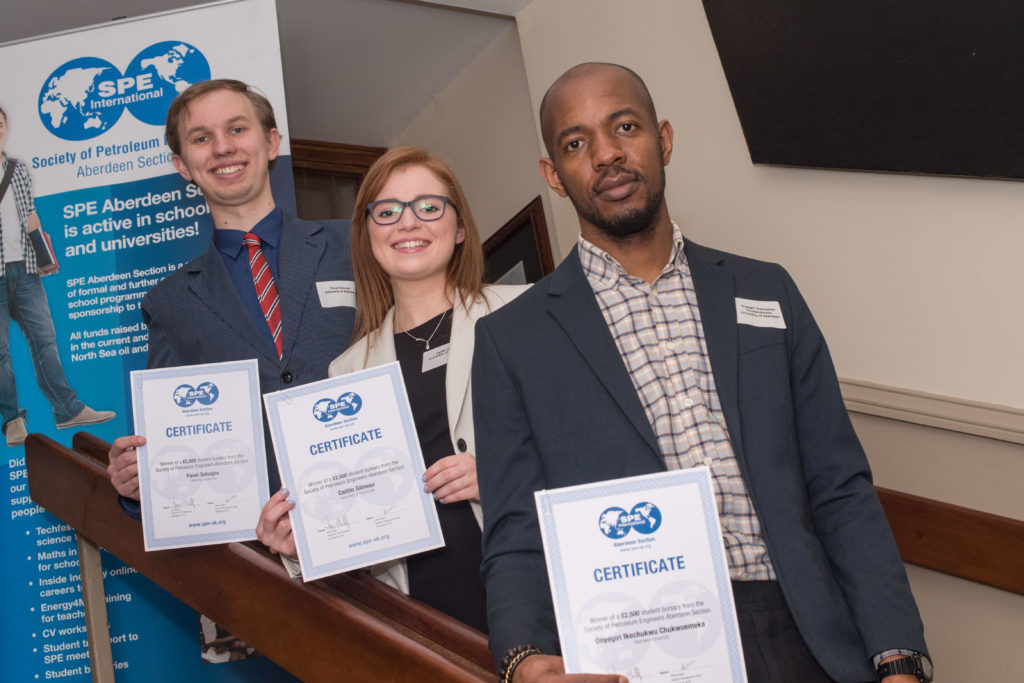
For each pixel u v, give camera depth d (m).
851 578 1.36
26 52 3.07
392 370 1.77
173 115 2.61
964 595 2.36
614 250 1.56
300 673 1.75
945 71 2.38
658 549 1.26
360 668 1.63
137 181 2.95
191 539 1.94
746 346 1.47
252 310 2.39
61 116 3.02
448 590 1.80
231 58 2.98
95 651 2.31
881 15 2.51
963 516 2.29
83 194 2.96
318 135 5.45
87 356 2.86
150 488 1.96
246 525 1.95
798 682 1.29
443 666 1.50
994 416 2.37
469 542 1.81
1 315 2.92
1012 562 2.20
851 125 2.64
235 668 2.60
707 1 3.04
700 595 1.24
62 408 2.84
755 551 1.36
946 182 2.50
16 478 2.83
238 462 1.97
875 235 2.69
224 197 2.53
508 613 1.35
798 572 1.32
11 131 3.03
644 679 1.22
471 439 1.82
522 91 4.46
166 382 1.99
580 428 1.43
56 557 2.77
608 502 1.27
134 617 2.67
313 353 2.29
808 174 2.87
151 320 2.45
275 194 2.85
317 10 4.30
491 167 4.73
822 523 1.44
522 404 1.51
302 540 1.72
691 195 3.30
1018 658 2.24
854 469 1.44
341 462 1.75
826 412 1.48
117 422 2.81
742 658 1.22
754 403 1.42
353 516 1.73
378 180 2.03
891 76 2.51
